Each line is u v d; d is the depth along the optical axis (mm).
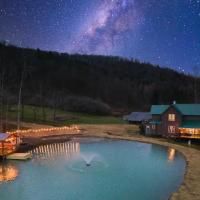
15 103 126938
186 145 71312
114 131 95125
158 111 86438
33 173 45812
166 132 81750
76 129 96812
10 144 56281
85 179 43188
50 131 89875
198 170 47594
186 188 38000
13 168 48562
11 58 177500
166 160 56438
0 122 89312
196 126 76875
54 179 42969
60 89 184375
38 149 65562
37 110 124688
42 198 35375
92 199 35219
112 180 43000
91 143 75250
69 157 57812
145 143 75688
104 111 146750
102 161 55125
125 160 56312
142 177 44562
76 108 142500
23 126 91312
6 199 34938
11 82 141750
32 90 157500
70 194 36781
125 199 35344
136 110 171875
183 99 182250
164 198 35750
